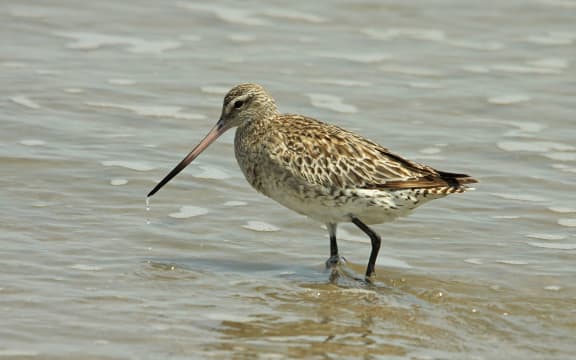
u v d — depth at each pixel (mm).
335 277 14016
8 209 15320
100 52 22141
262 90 14875
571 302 13312
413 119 19578
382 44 23188
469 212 16141
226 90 20562
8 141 17672
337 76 21422
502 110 20047
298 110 19734
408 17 24641
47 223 14977
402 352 11797
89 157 17344
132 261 14031
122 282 13328
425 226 15680
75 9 24250
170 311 12570
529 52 22922
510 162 17875
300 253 14797
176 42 22875
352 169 13922
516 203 16406
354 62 22172
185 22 23953
